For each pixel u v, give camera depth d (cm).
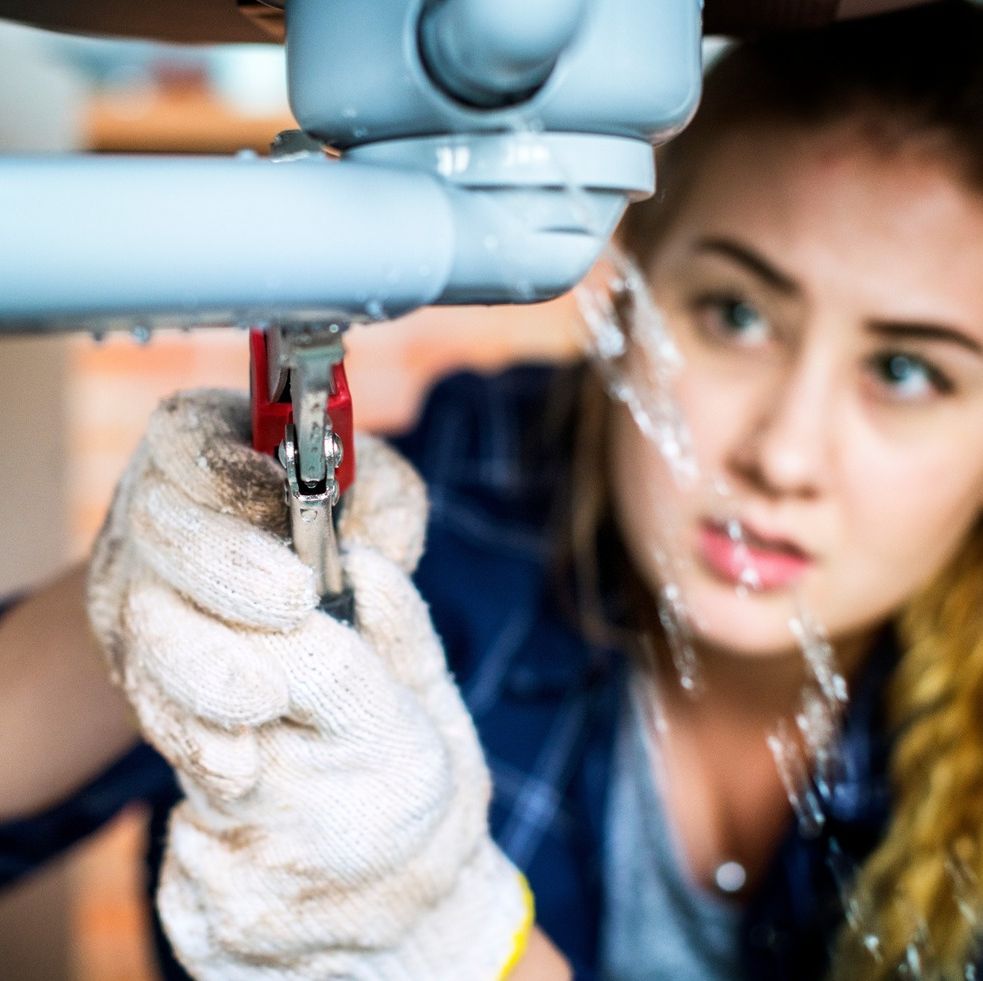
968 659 62
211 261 20
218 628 31
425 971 36
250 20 34
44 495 88
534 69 22
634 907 66
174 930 35
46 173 19
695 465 54
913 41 49
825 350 50
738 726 65
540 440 75
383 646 34
